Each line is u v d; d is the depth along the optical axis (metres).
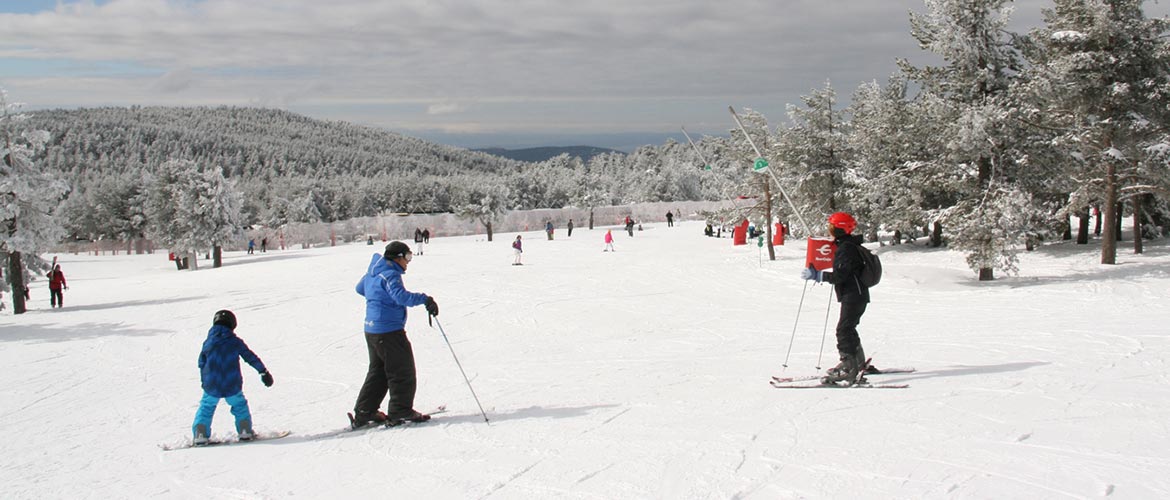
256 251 80.50
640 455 5.79
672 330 16.81
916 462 5.12
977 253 21.91
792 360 10.75
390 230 88.25
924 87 23.98
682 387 8.77
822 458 5.35
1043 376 8.00
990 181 22.12
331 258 52.06
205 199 58.50
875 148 29.67
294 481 5.80
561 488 5.12
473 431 7.09
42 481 6.29
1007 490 4.48
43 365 14.54
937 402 6.93
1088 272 22.36
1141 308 14.72
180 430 8.44
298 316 22.23
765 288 25.44
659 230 72.69
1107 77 23.42
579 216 94.50
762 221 41.72
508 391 9.54
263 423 8.52
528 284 29.12
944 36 22.38
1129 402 6.57
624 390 8.86
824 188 35.00
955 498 4.40
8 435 8.59
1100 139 23.81
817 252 8.37
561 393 9.02
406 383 7.64
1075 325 12.65
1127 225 40.66
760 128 37.59
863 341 12.37
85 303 30.27
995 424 6.01
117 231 112.81
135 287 37.69
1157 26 22.92
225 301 27.06
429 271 36.91
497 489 5.22
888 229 27.31
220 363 7.43
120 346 17.19
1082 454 5.10
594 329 17.77
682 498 4.74
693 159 182.25
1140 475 4.62
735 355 11.87
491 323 19.42
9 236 27.95
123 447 7.60
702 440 6.09
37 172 29.06
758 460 5.42
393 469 5.95
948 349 10.70
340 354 15.24
